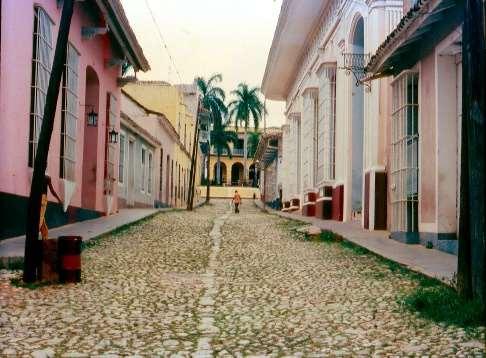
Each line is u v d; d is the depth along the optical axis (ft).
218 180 253.65
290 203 114.73
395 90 47.47
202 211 112.47
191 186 115.34
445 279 28.91
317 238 50.83
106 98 66.69
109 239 47.62
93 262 36.19
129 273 33.12
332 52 78.74
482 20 23.94
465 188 24.25
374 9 57.06
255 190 237.86
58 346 19.52
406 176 44.68
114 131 67.41
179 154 145.59
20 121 41.45
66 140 51.29
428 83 41.73
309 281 31.48
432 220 41.24
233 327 22.26
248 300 26.94
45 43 45.52
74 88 53.42
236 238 52.37
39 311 23.99
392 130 47.91
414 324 22.25
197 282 31.12
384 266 35.27
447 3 35.58
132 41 65.00
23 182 42.47
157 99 141.28
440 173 40.14
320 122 80.12
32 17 43.04
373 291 28.53
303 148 97.35
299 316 23.99
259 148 173.27
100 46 62.80
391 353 18.86
